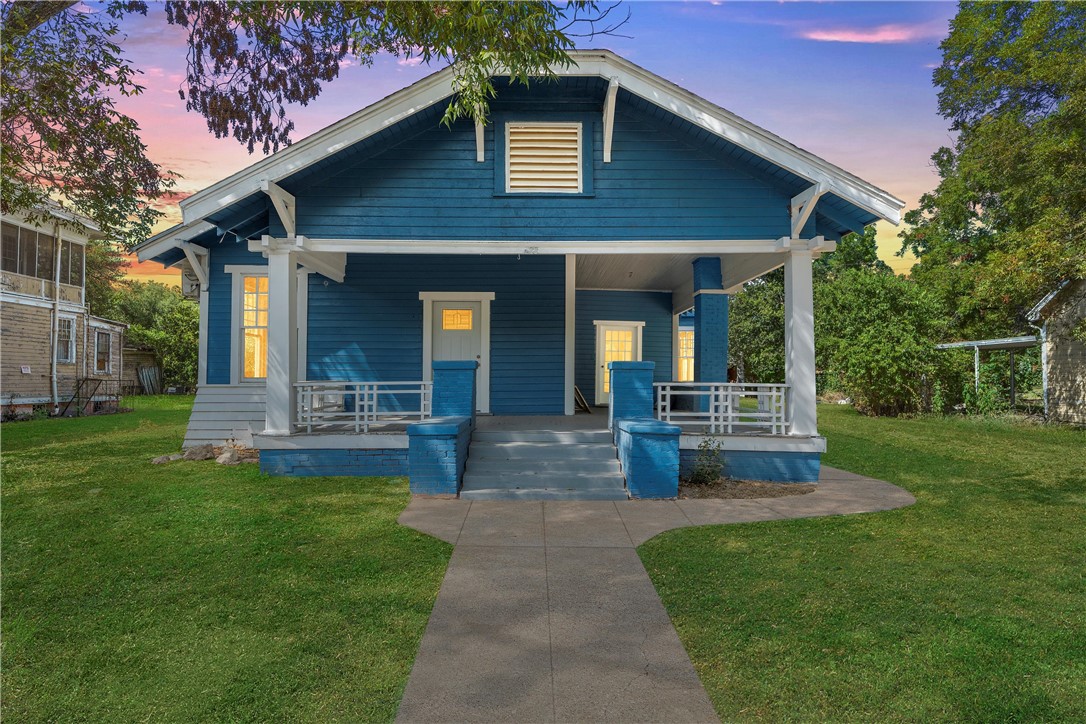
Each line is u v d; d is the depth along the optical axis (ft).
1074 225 51.47
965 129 83.87
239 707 10.30
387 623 13.57
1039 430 55.93
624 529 21.03
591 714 10.18
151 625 13.39
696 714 10.19
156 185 34.96
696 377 34.99
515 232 29.76
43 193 33.47
